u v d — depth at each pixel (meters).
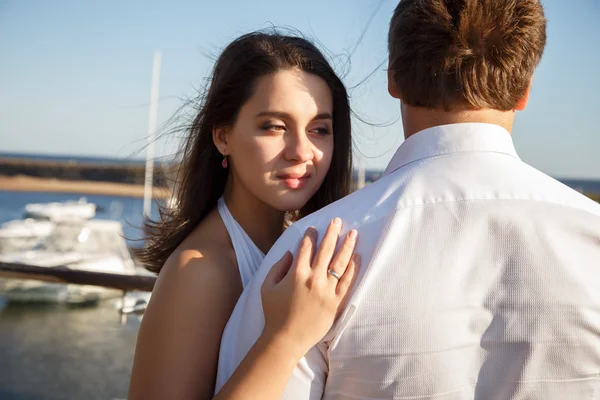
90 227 14.76
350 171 1.81
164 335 1.34
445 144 1.16
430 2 1.15
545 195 1.11
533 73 1.17
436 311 1.06
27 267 2.91
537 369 1.06
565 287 1.05
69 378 8.23
